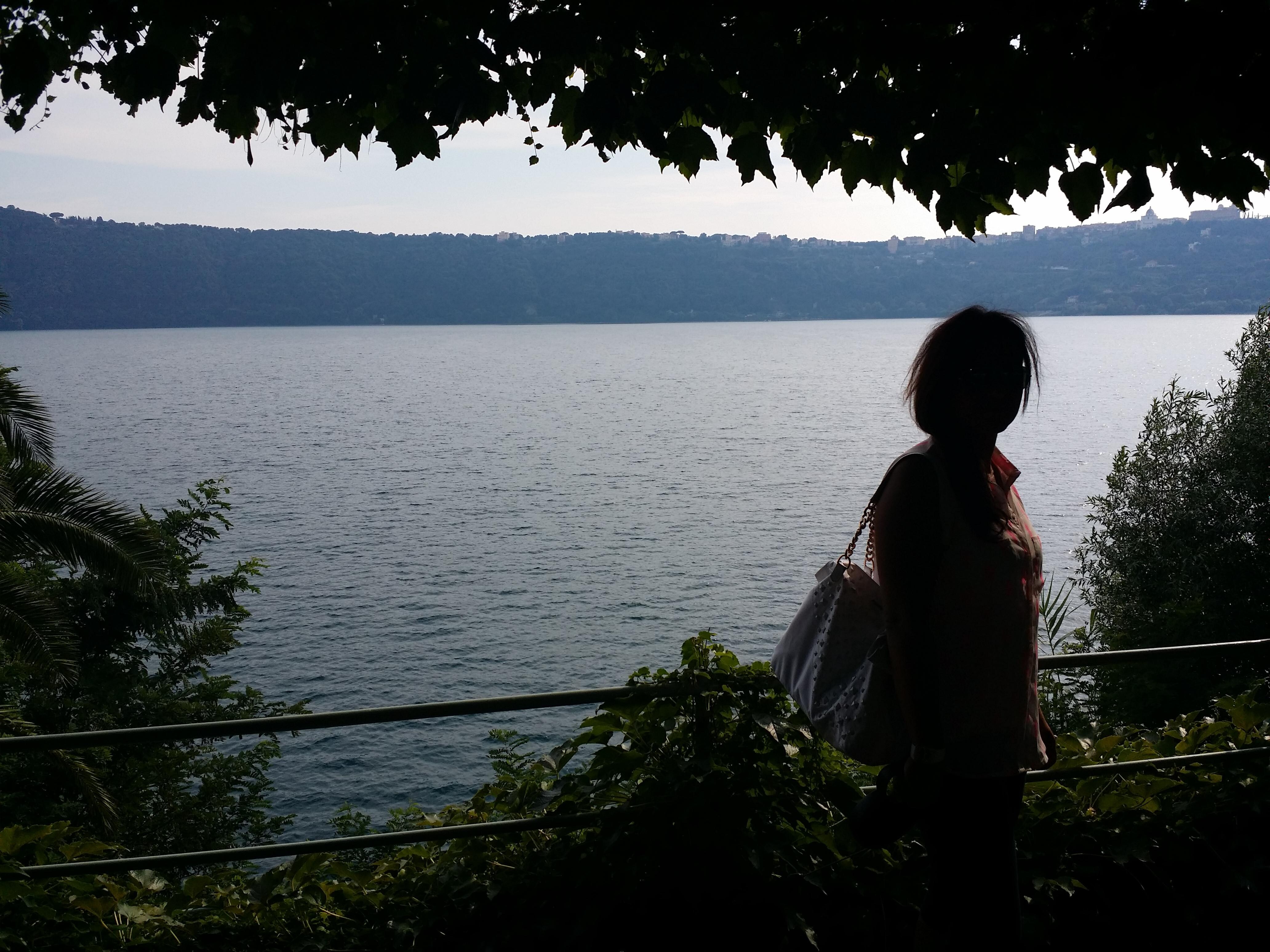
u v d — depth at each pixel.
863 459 118.88
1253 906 2.73
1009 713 1.99
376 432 149.25
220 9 2.47
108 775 17.48
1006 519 2.01
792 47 2.65
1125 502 14.84
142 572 14.33
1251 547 13.44
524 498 97.19
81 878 2.68
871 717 2.02
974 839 2.01
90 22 2.58
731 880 2.50
